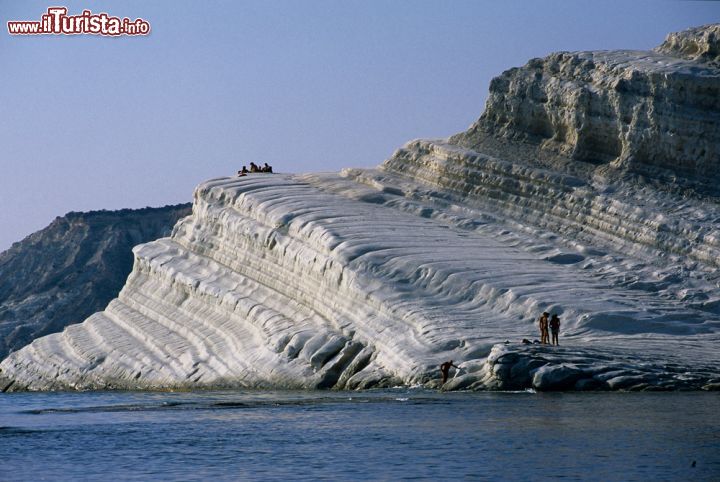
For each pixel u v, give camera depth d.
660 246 150.12
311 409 96.12
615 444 64.75
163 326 176.38
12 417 99.69
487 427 74.75
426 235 154.62
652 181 162.38
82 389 175.25
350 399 105.00
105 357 177.38
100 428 85.88
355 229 153.25
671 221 151.25
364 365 128.12
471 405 90.50
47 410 108.50
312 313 147.00
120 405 113.06
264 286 160.50
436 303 131.62
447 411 87.00
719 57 167.62
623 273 143.50
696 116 160.50
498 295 130.38
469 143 185.25
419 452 65.50
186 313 173.50
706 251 146.00
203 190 185.88
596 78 173.25
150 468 64.12
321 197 175.25
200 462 65.75
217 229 178.12
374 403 98.81
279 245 159.38
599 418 77.00
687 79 161.25
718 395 92.44
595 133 172.12
